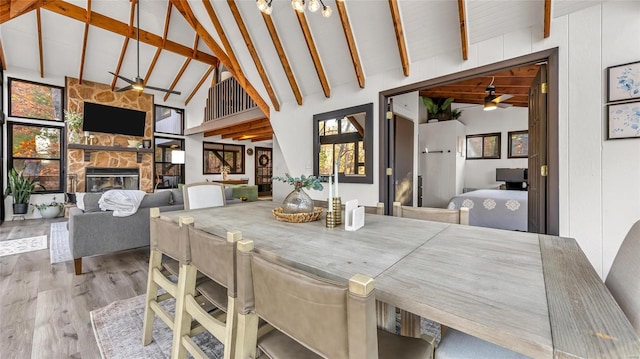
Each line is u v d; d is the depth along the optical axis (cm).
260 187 1162
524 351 60
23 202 586
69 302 231
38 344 176
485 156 727
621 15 211
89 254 295
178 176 898
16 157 608
